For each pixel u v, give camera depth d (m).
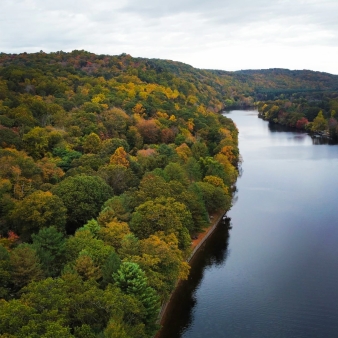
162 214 72.50
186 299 71.31
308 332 62.50
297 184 136.38
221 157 134.00
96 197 80.44
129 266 53.34
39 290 43.50
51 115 131.50
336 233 97.19
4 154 89.69
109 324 41.03
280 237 95.69
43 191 79.88
